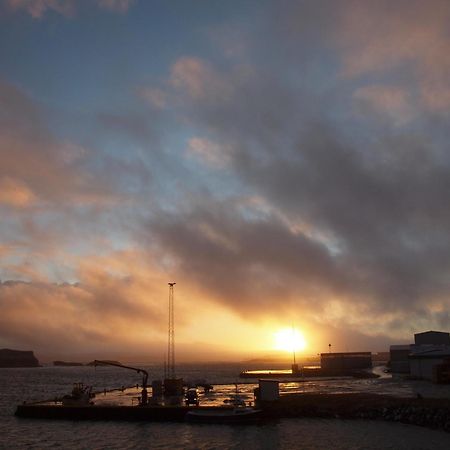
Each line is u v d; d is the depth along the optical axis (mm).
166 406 90438
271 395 91938
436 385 132250
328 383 159375
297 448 63062
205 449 64875
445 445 62094
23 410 94250
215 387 162125
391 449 60656
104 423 85750
